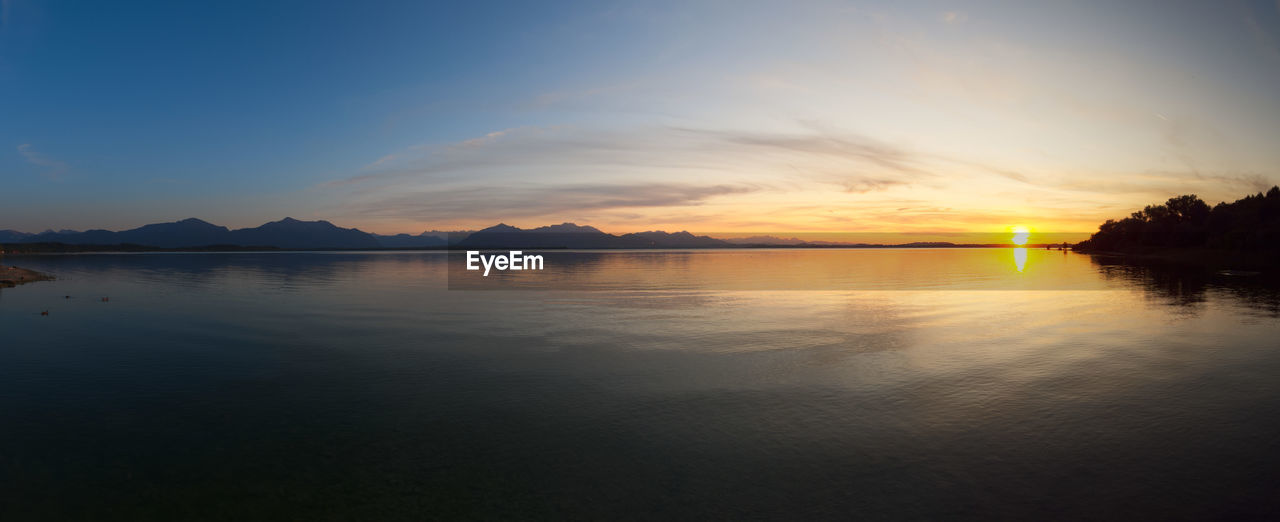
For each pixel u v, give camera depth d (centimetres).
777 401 1378
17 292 4259
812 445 1098
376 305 3369
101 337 2280
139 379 1614
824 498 888
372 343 2131
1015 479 949
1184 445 1091
